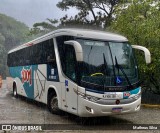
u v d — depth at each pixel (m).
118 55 10.84
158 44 15.73
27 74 16.19
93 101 9.91
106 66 10.37
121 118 12.15
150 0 16.80
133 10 17.19
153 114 13.30
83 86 10.05
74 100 10.44
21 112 13.05
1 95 21.17
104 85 10.05
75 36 10.60
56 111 12.32
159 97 17.50
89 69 10.18
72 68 10.66
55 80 12.12
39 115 12.31
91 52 10.45
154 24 15.84
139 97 10.80
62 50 11.62
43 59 13.64
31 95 15.46
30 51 15.82
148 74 16.52
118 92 10.16
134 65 11.07
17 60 18.70
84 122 11.09
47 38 13.30
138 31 16.03
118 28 17.08
